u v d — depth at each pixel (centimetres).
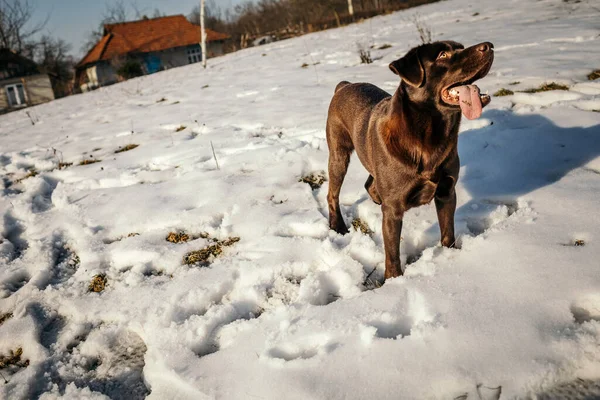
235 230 207
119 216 240
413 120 141
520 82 336
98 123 527
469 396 105
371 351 120
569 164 206
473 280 140
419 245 177
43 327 167
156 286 174
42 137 508
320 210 217
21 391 135
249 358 128
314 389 113
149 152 343
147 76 1191
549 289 129
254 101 461
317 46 846
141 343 153
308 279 159
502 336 116
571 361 107
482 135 253
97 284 185
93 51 2281
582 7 651
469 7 954
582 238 150
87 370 145
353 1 2133
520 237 155
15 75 2062
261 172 266
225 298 164
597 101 264
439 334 120
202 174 278
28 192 299
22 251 227
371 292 145
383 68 494
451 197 153
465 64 131
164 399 123
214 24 3241
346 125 196
